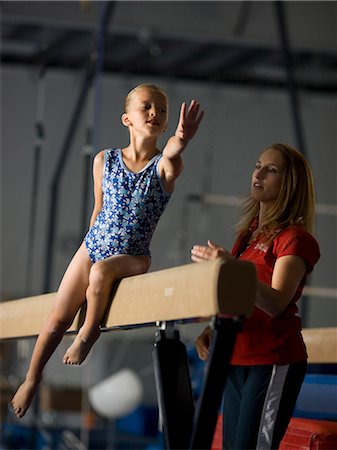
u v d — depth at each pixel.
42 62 31.17
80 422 28.67
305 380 11.65
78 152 31.77
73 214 31.81
